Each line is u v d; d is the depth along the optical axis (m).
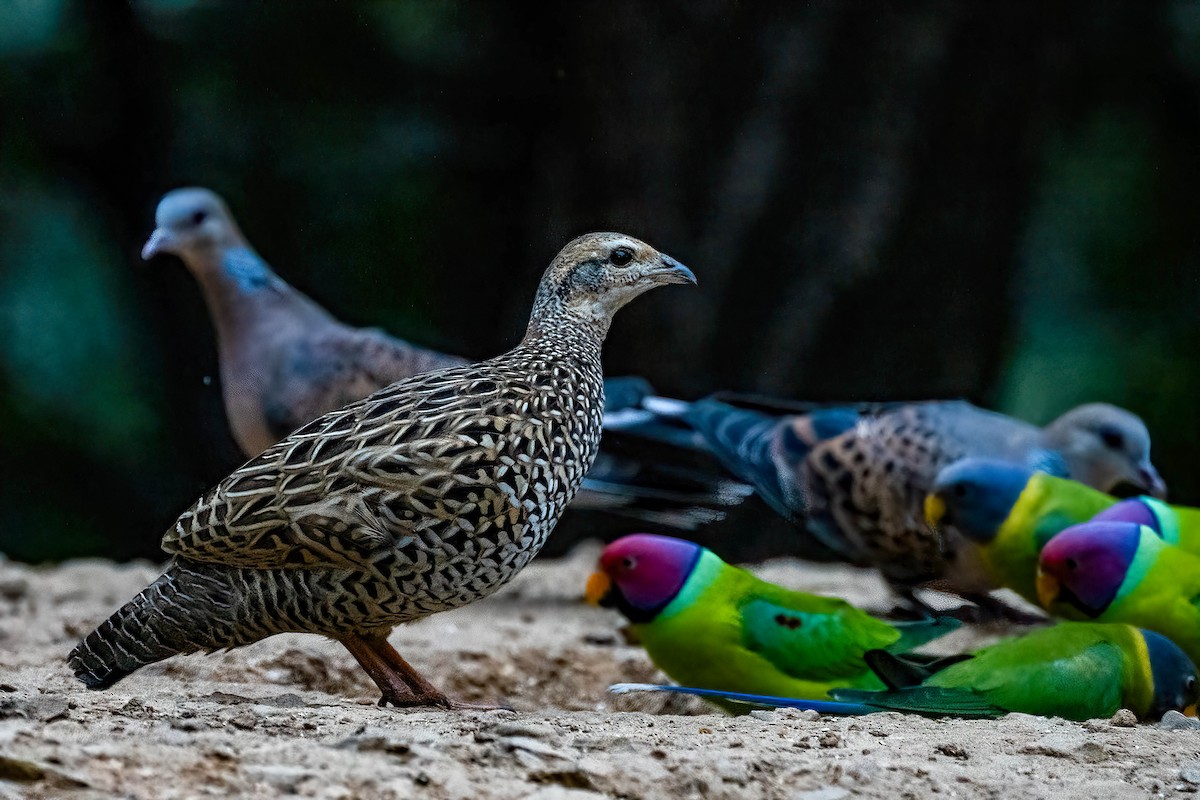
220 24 16.34
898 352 15.63
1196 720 7.11
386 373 11.52
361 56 16.58
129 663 6.66
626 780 5.09
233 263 11.61
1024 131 15.65
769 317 15.65
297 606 6.59
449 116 16.80
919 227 15.56
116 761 4.77
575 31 15.89
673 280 7.68
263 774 4.76
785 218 15.56
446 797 4.76
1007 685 7.13
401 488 6.44
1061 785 5.56
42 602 11.01
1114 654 7.30
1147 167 17.22
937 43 15.30
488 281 16.97
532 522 6.78
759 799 5.14
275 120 16.56
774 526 14.82
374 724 5.75
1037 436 11.59
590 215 16.03
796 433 11.55
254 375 11.61
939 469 10.98
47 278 16.45
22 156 16.41
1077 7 16.08
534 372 7.09
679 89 15.60
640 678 9.05
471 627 10.26
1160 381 16.91
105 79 16.39
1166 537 9.76
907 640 8.03
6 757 4.60
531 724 5.79
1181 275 17.11
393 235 16.77
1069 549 8.54
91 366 16.50
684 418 11.91
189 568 6.62
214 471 16.67
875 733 6.32
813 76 15.41
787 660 7.71
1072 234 17.22
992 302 15.78
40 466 16.39
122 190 16.70
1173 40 16.94
